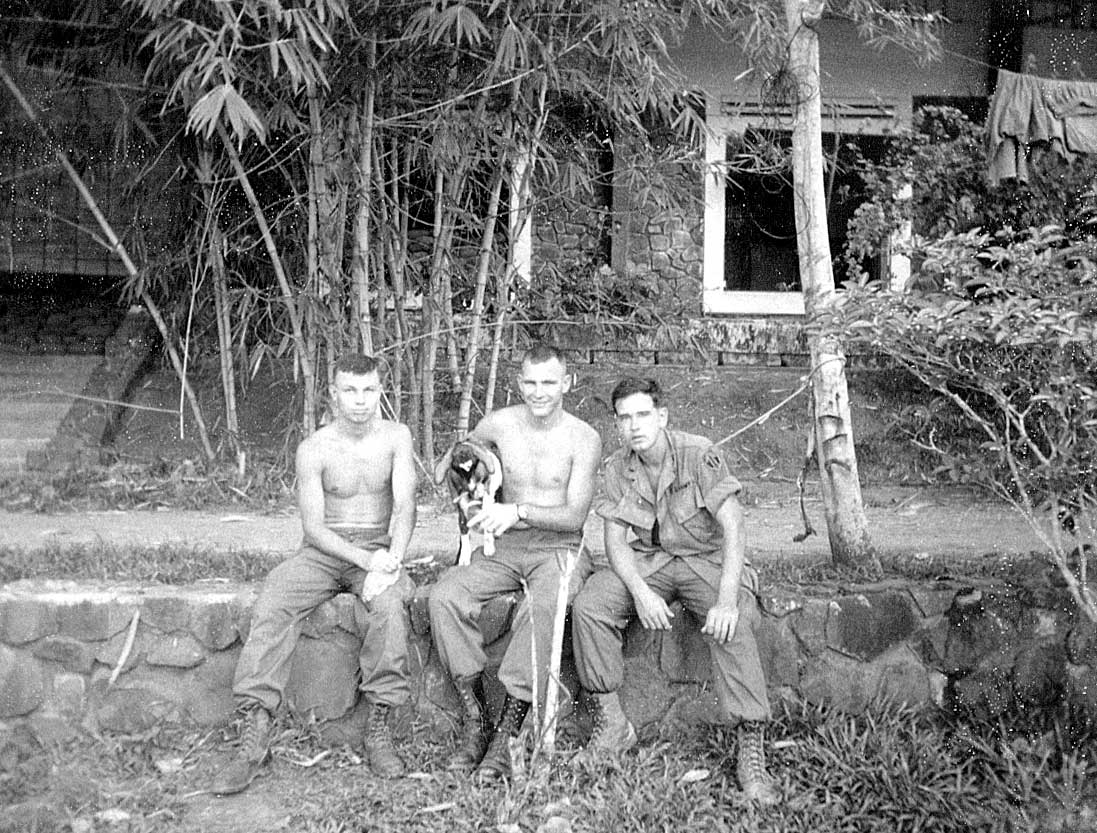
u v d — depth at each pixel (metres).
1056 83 7.14
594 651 3.82
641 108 6.30
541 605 3.83
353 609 4.03
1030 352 3.49
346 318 6.61
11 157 7.56
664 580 3.88
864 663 4.08
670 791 3.58
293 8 4.89
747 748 3.67
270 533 5.44
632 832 3.41
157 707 4.07
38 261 9.10
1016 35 9.15
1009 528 5.55
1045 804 3.54
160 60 6.05
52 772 3.77
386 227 6.56
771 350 8.59
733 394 8.04
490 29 5.65
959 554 4.76
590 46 5.84
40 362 8.02
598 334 8.39
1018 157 7.20
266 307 6.84
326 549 3.87
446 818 3.49
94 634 4.06
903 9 7.83
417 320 7.31
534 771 3.64
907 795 3.53
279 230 6.97
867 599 4.08
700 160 7.48
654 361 8.52
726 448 7.44
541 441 4.00
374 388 3.94
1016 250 3.61
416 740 4.04
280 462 6.79
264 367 7.95
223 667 4.07
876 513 6.02
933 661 4.09
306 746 3.96
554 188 7.32
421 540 5.28
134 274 7.25
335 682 4.05
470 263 7.53
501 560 3.94
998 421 3.92
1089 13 9.12
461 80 6.12
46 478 6.46
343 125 6.14
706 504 3.81
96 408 7.47
